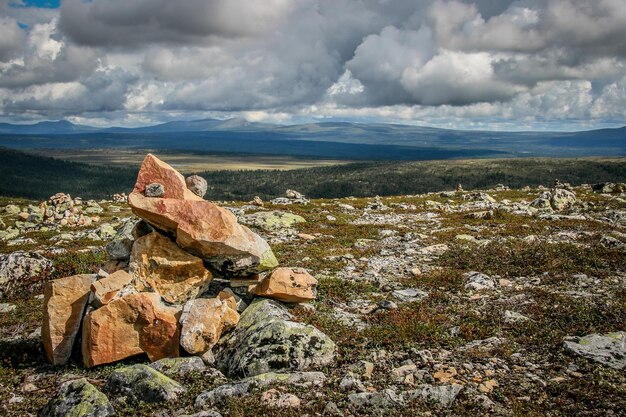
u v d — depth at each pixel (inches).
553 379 402.0
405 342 509.7
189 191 624.7
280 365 449.7
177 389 410.6
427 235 1240.8
